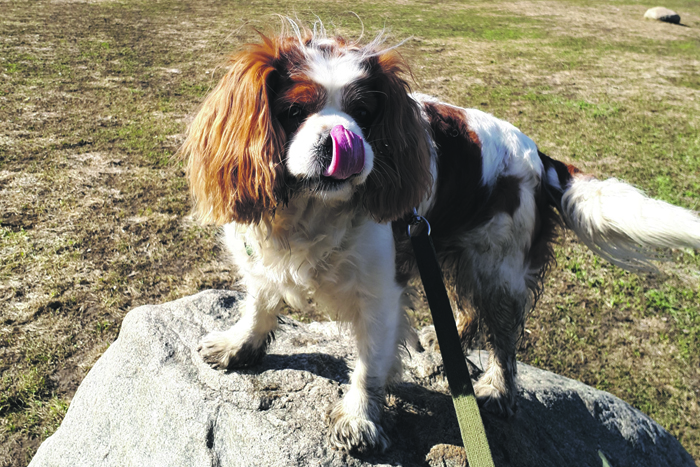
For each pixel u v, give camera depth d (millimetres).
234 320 853
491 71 3459
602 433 867
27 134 1969
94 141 1966
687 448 1087
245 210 586
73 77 2641
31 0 4254
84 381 786
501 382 802
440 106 801
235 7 4410
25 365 1037
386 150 599
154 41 3375
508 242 781
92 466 688
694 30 5496
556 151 2320
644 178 2139
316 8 4426
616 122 2762
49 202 1558
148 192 1662
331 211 608
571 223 833
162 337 783
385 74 592
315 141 521
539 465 713
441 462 639
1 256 1314
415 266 753
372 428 635
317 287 661
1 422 929
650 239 764
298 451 619
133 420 698
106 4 4324
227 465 622
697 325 1392
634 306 1438
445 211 779
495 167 779
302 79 554
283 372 732
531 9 5855
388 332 668
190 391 692
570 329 1340
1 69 2641
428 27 4441
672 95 3336
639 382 1216
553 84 3328
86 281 1272
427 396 753
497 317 805
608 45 4527
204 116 605
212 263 1390
